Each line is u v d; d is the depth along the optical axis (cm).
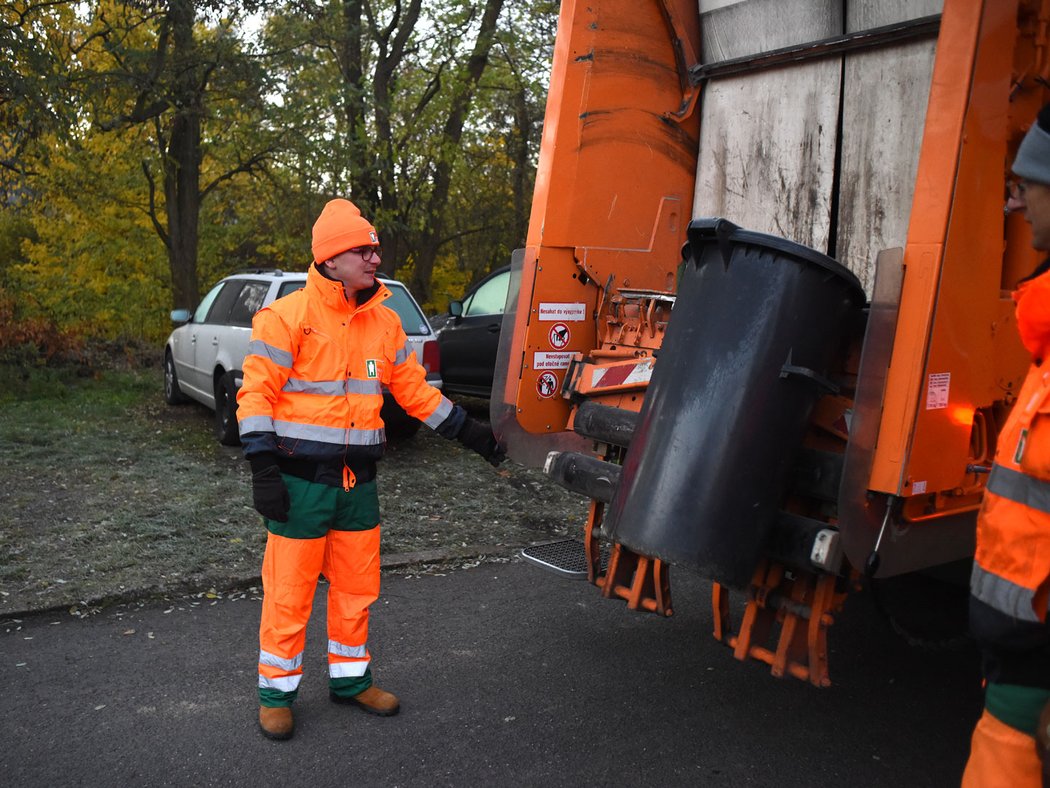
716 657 427
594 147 450
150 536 562
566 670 408
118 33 1377
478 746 339
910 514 301
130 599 472
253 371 328
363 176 1542
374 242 341
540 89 1767
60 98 1052
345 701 369
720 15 472
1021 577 200
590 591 510
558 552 439
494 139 1986
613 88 454
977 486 319
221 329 854
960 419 302
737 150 472
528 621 465
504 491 714
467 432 377
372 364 349
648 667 414
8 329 1200
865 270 422
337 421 338
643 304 433
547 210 435
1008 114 304
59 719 350
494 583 521
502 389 440
